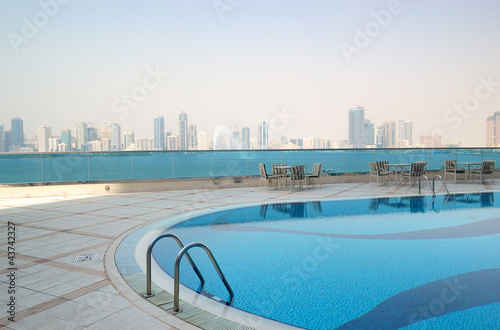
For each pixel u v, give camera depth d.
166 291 3.27
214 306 2.97
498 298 3.15
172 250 4.82
